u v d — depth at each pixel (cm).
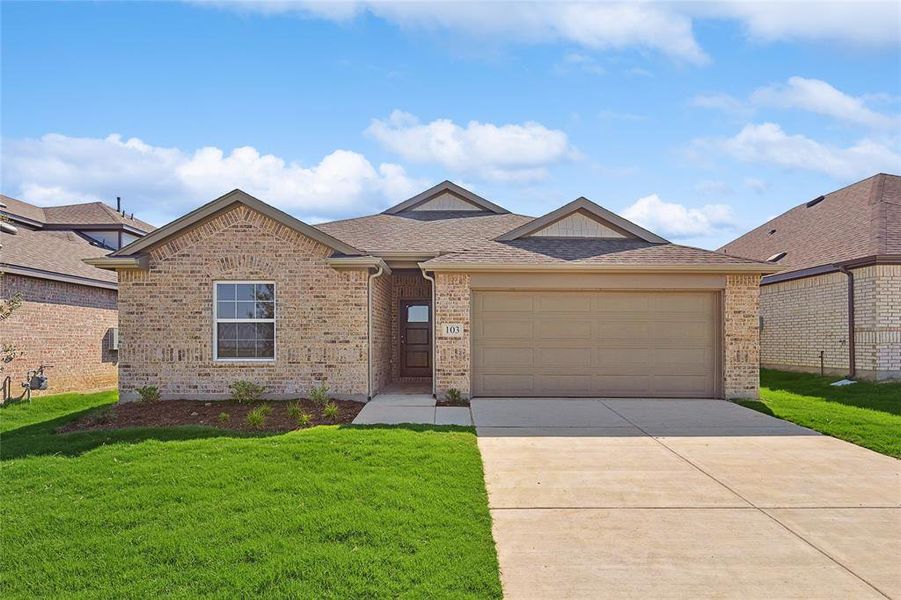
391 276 1641
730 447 899
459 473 737
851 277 1631
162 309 1266
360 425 1025
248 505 614
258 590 454
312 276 1271
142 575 478
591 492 692
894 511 636
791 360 1928
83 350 1741
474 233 1641
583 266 1283
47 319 1600
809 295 1839
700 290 1328
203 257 1270
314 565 488
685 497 676
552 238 1496
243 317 1278
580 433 985
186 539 536
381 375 1470
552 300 1339
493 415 1125
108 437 921
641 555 529
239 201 1262
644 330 1339
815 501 665
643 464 806
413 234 1625
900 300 1547
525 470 776
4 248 1559
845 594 462
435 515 597
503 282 1313
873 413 1152
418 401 1283
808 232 2095
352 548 520
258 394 1255
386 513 594
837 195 2239
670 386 1336
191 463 762
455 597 447
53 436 954
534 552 535
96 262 1234
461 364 1302
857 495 684
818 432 1000
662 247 1429
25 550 522
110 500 636
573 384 1337
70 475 723
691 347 1339
